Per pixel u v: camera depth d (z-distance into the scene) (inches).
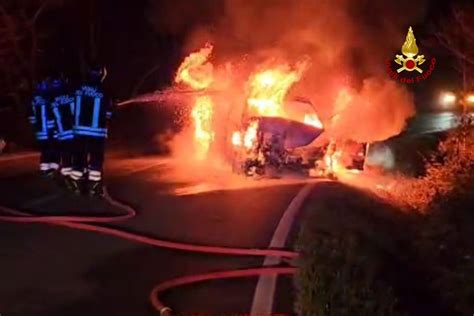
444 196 385.1
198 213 378.3
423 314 222.7
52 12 998.4
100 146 411.8
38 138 441.7
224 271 263.0
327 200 382.3
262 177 526.6
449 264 267.4
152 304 222.8
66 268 264.1
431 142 760.3
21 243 299.9
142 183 490.3
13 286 239.9
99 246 299.0
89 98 409.1
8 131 871.7
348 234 247.4
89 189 418.3
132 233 323.9
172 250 295.3
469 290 234.4
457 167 488.4
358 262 212.2
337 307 189.9
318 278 198.5
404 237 311.3
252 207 400.2
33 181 474.3
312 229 256.7
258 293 237.8
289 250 298.8
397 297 213.2
